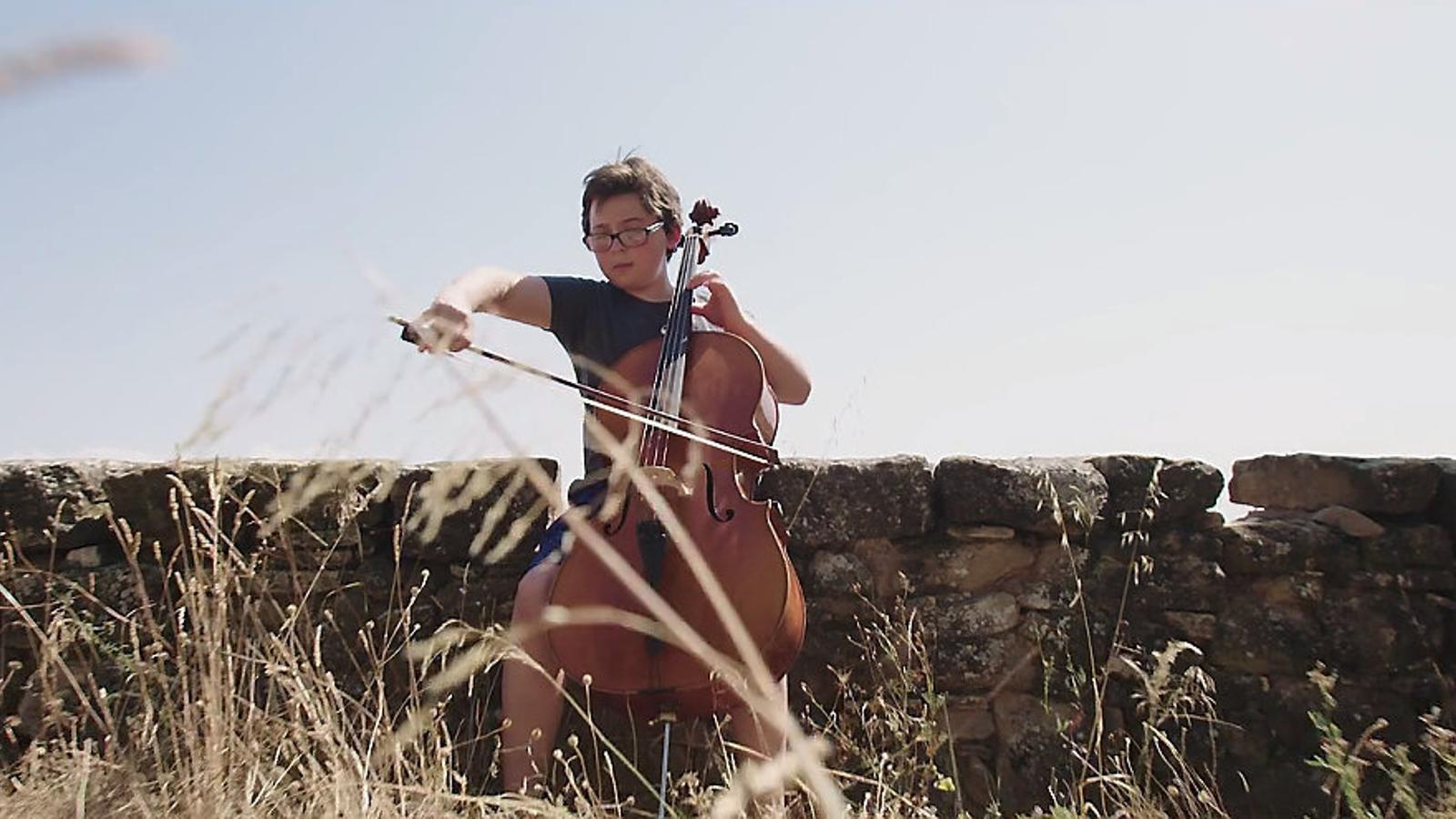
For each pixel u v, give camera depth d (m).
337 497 3.52
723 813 0.97
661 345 3.07
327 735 2.34
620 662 2.64
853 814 2.94
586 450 3.06
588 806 2.56
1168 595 3.78
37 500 3.54
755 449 3.03
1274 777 3.64
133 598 3.50
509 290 3.12
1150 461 3.85
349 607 3.57
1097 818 3.19
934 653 3.68
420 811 2.30
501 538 3.61
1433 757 3.58
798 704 3.66
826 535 3.71
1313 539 3.79
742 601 2.69
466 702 3.53
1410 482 3.84
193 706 2.47
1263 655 3.73
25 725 3.39
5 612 3.48
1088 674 3.72
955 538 3.76
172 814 2.34
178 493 3.54
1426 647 3.76
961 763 3.64
